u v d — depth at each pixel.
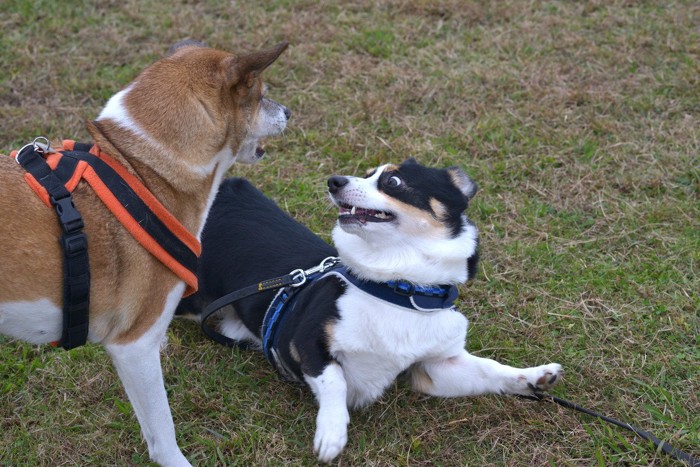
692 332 2.16
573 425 2.01
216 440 1.99
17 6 3.18
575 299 2.25
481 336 2.18
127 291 1.80
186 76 1.85
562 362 2.13
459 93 2.81
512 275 2.31
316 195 2.50
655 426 2.01
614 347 2.14
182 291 1.85
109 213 1.79
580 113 2.76
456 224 1.99
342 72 2.88
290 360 2.01
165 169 1.82
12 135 2.63
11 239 1.74
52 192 1.75
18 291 1.75
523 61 2.94
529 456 1.97
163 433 1.87
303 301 2.02
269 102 1.99
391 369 2.00
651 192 2.51
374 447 1.98
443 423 2.02
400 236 1.96
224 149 1.89
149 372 1.84
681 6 3.28
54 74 2.85
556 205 2.49
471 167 2.58
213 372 2.11
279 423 2.03
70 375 2.09
